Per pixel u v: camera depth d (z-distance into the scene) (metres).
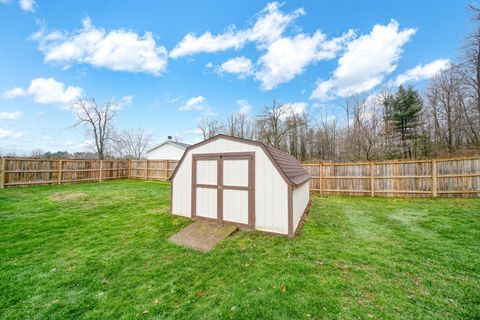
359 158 23.75
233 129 38.34
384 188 10.23
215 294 2.88
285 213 4.94
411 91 21.73
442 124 21.31
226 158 5.72
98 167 15.40
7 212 6.77
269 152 5.16
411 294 2.78
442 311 2.47
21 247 4.31
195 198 6.23
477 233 4.92
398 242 4.53
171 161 15.70
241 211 5.48
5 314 2.51
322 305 2.59
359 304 2.60
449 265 3.51
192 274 3.39
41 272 3.42
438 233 5.00
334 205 8.45
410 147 21.73
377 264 3.59
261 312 2.50
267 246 4.42
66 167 13.48
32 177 11.93
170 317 2.48
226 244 4.55
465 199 8.55
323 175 11.51
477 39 13.59
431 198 9.17
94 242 4.63
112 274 3.40
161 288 3.03
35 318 2.47
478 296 2.72
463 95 17.08
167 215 6.71
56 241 4.64
